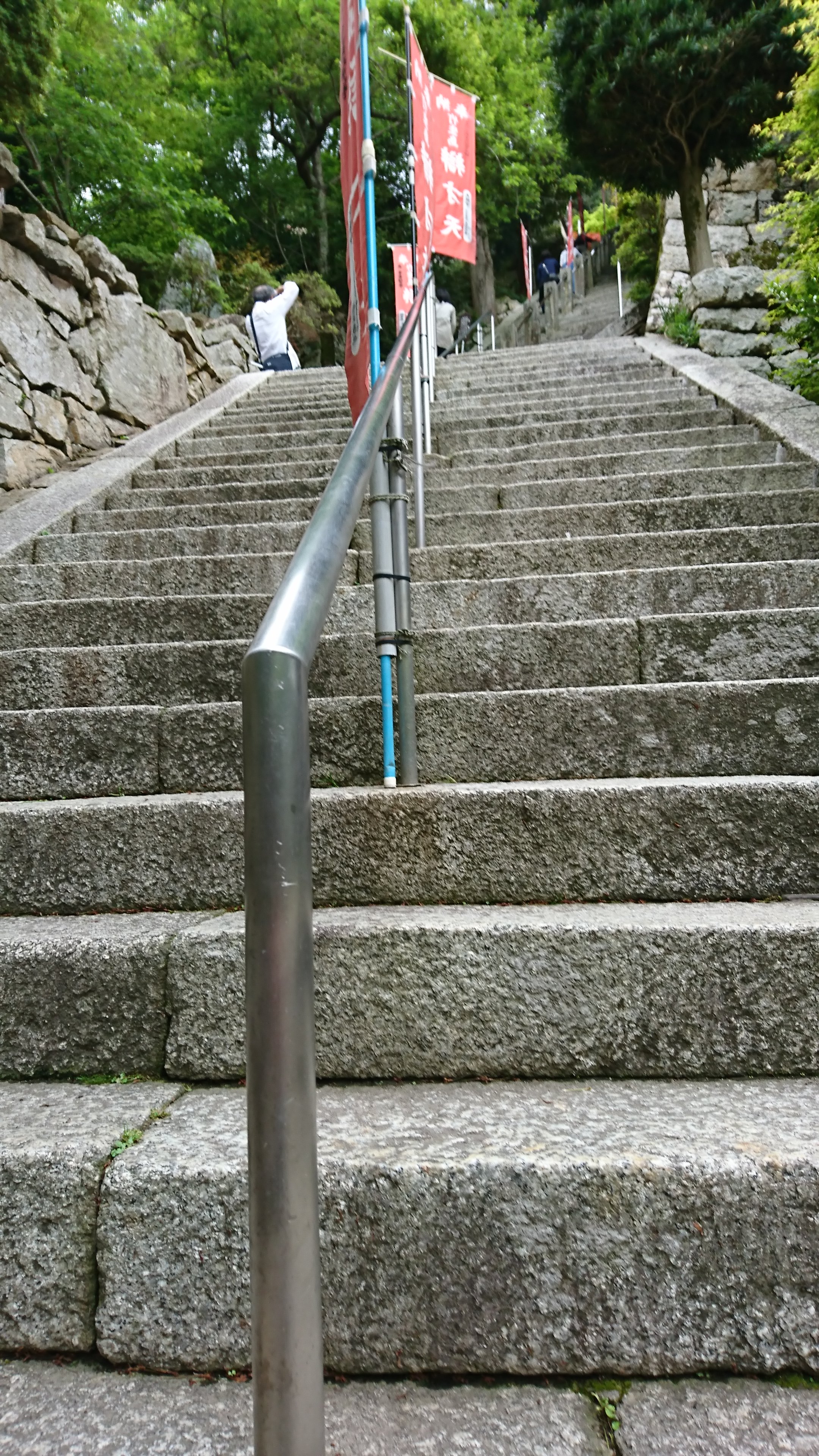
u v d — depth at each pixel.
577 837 1.82
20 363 5.29
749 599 2.85
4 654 2.73
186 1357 1.19
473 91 19.48
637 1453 1.01
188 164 11.36
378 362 2.65
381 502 2.10
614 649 2.55
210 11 19.44
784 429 4.38
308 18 18.72
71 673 2.72
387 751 2.07
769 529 3.20
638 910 1.70
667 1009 1.50
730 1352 1.14
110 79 11.15
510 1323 1.16
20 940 1.63
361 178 2.70
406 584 2.15
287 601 0.97
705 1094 1.41
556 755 2.20
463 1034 1.53
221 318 9.00
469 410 5.64
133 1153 1.26
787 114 6.89
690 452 4.28
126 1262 1.21
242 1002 1.56
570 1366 1.15
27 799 2.37
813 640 2.51
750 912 1.64
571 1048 1.51
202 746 2.33
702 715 2.17
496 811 1.83
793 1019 1.48
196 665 2.69
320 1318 0.82
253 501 4.48
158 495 4.64
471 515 3.79
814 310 5.64
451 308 10.38
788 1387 1.12
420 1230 1.17
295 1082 0.81
